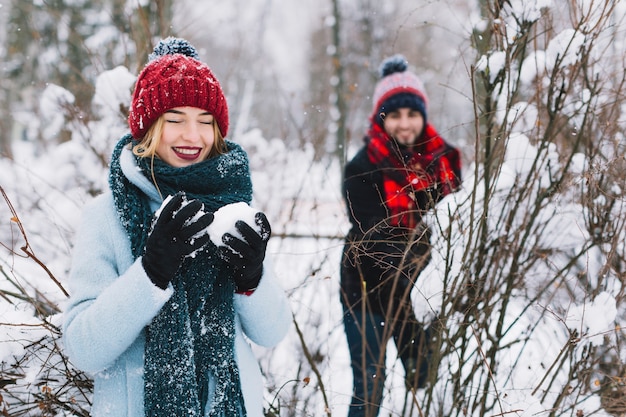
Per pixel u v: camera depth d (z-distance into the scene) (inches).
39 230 122.3
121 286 56.6
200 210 57.5
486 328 91.0
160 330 58.8
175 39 72.8
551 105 97.0
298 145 160.6
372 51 500.1
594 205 96.5
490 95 93.0
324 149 161.6
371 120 122.0
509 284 91.4
